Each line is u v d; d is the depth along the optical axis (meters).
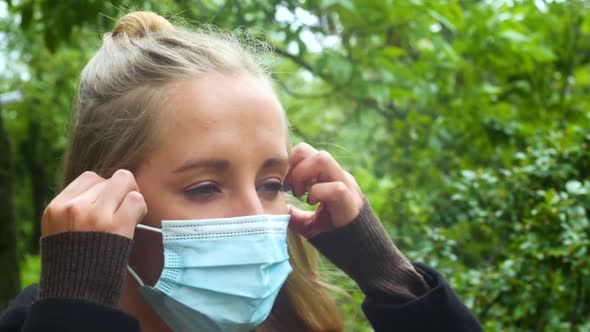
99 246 1.41
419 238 3.52
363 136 6.50
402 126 4.60
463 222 3.53
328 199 1.81
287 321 1.99
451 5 4.55
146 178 1.54
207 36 1.73
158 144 1.53
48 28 4.36
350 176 1.88
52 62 11.12
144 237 1.57
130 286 1.64
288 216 1.66
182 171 1.51
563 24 4.75
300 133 3.42
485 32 4.51
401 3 4.53
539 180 3.01
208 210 1.52
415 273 1.87
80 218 1.42
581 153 2.95
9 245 4.43
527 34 4.62
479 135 4.34
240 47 1.71
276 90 1.84
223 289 1.52
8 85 13.74
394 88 4.62
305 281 1.98
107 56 1.68
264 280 1.54
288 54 4.71
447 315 1.80
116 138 1.58
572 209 2.71
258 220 1.53
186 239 1.51
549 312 2.87
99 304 1.38
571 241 2.61
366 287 1.84
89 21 4.24
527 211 2.95
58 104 13.42
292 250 1.97
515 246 2.88
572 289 2.79
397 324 1.80
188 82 1.54
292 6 4.41
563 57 4.73
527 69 4.63
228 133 1.51
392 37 5.04
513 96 4.87
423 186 4.27
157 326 1.67
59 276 1.40
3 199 4.45
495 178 3.11
